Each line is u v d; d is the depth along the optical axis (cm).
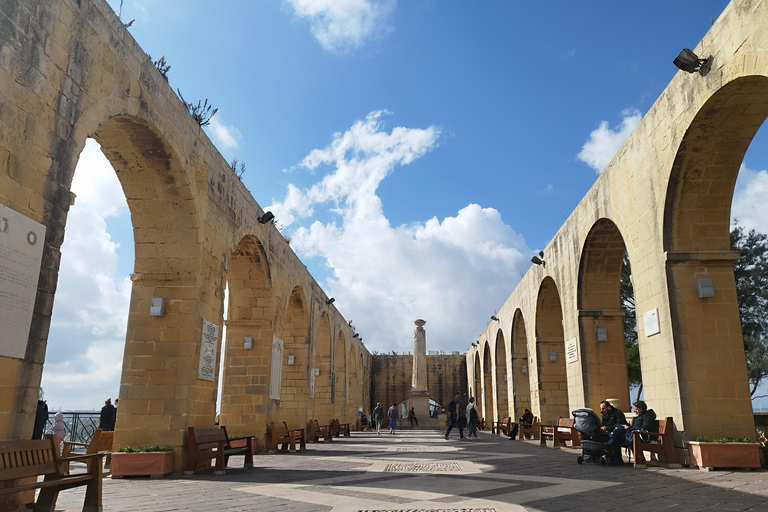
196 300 1197
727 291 1150
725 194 1144
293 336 2334
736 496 710
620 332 1722
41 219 731
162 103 1073
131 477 1033
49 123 755
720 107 1003
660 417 1193
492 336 3581
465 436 2564
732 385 1112
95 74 862
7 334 662
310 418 2297
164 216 1209
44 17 752
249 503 682
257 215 1672
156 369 1162
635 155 1316
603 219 1555
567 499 689
